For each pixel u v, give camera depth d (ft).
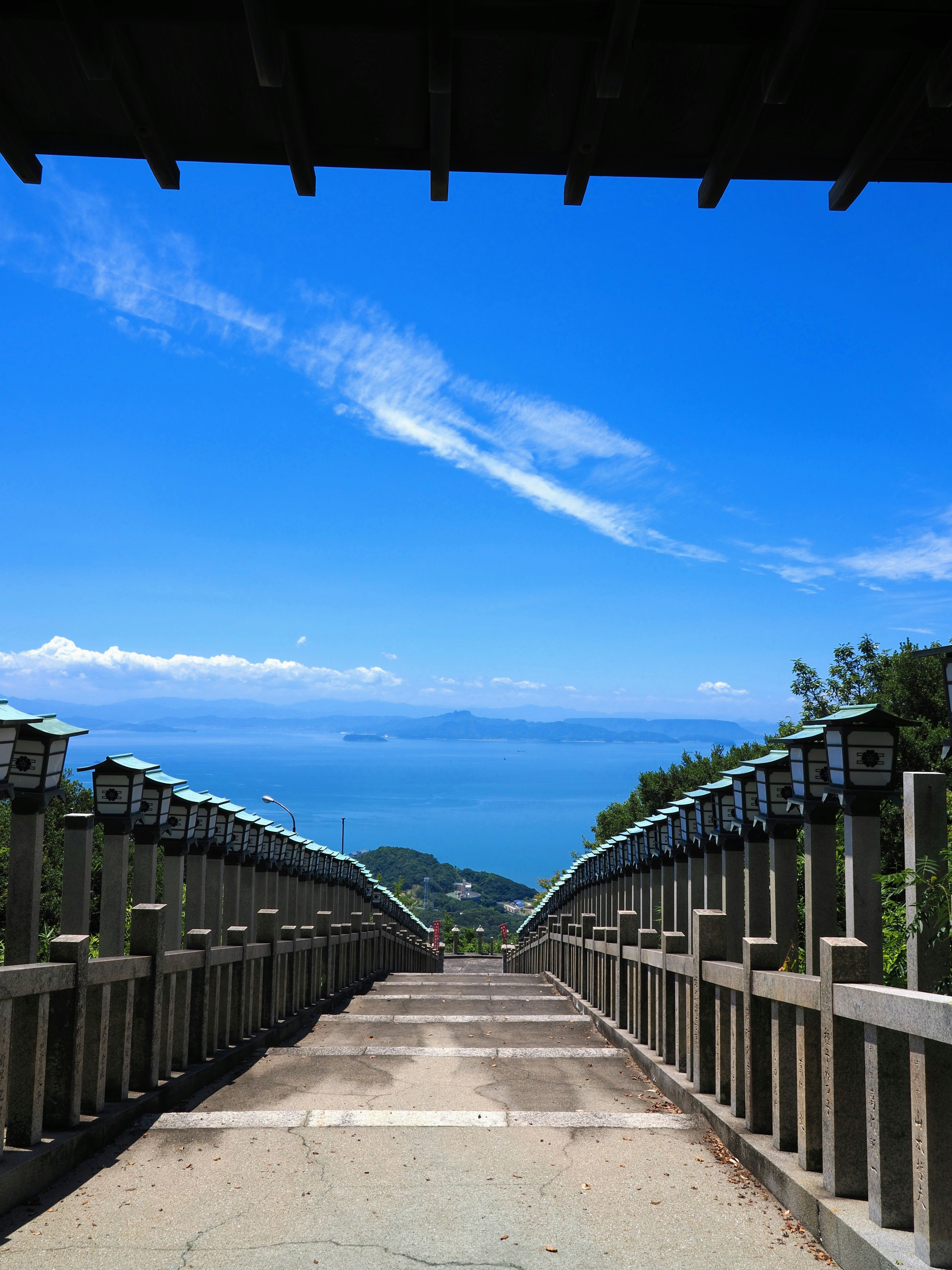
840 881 31.94
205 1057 21.90
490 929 308.40
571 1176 14.19
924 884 11.24
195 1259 11.25
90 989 16.10
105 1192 13.42
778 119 8.98
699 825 23.32
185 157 9.41
